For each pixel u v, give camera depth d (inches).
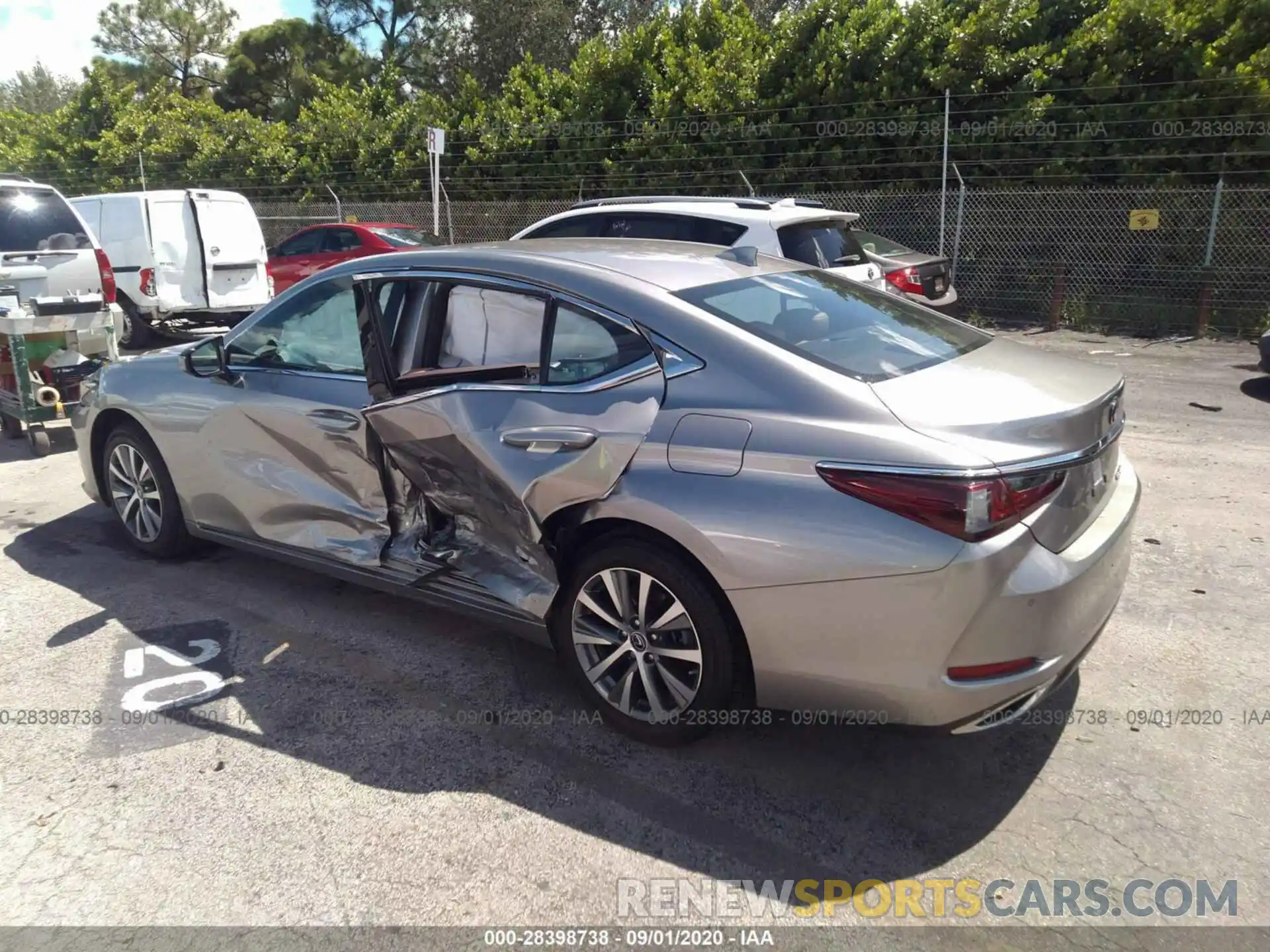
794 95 566.9
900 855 109.5
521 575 138.3
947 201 532.7
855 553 107.1
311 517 163.9
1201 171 478.9
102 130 1067.3
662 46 641.6
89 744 131.6
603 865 107.9
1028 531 106.3
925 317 152.5
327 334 162.2
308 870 107.2
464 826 114.5
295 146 841.5
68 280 307.6
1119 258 500.1
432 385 138.9
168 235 465.1
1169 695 141.0
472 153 690.8
